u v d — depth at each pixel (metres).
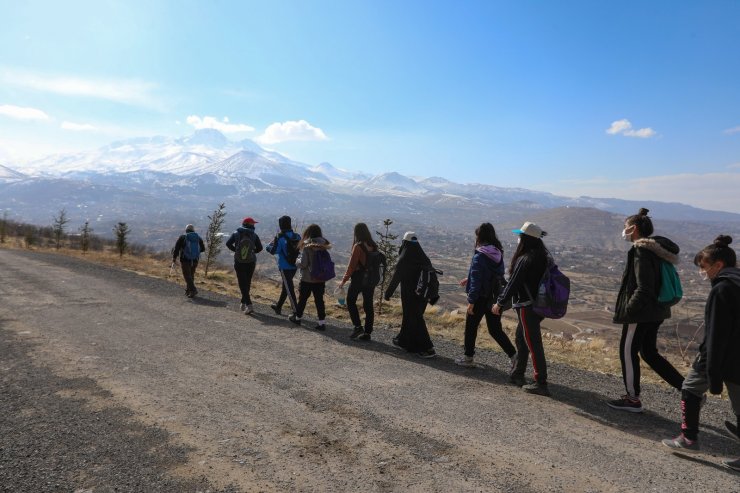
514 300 5.14
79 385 4.63
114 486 2.76
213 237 23.30
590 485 3.01
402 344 6.74
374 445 3.52
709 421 4.57
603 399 5.09
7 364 5.24
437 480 3.00
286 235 8.94
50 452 3.16
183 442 3.43
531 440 3.75
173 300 10.67
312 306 12.02
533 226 4.99
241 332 7.54
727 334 3.29
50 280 13.08
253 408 4.21
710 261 3.54
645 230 4.54
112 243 57.25
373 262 7.45
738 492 2.98
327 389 4.84
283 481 2.91
